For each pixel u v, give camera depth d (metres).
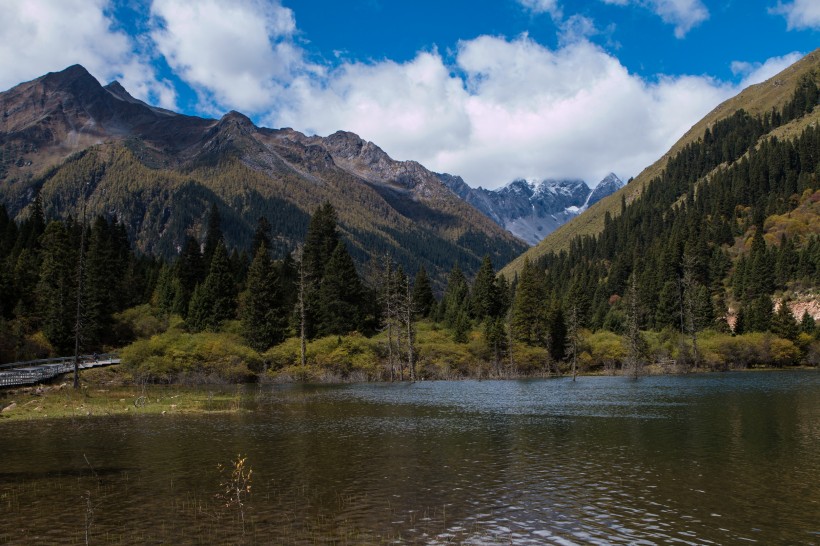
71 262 91.31
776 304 143.88
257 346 91.25
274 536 17.11
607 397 58.84
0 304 81.62
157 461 27.23
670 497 21.11
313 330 99.12
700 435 34.50
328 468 25.81
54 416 43.12
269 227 132.75
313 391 66.88
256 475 24.53
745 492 21.73
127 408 47.12
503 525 18.12
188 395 58.09
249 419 41.97
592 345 114.44
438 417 43.09
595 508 19.81
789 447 30.36
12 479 23.92
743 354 115.75
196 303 96.06
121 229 126.56
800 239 174.12
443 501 20.66
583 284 179.75
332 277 100.62
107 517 18.86
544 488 22.36
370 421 40.94
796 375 94.06
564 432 35.94
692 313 121.75
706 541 16.72
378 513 19.28
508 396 60.34
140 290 115.06
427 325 115.56
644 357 113.12
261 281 94.50
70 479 23.89
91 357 81.12
